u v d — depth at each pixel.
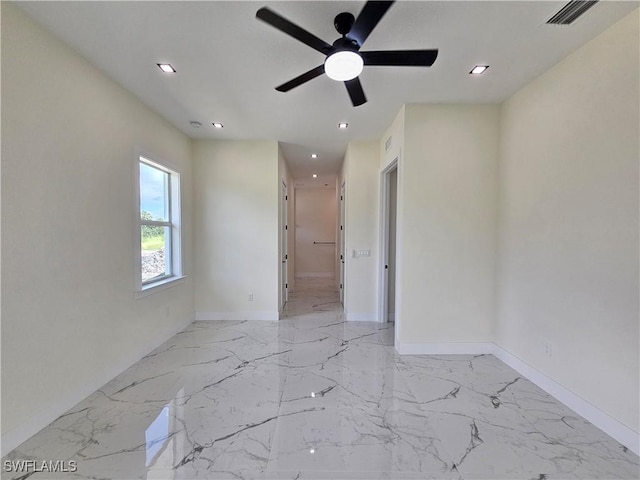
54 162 2.02
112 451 1.74
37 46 1.88
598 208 2.00
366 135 4.06
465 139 3.08
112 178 2.59
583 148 2.10
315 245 8.80
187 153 4.09
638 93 1.76
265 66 2.36
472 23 1.86
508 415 2.11
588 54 2.05
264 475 1.58
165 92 2.80
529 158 2.64
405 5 1.71
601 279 1.98
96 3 1.71
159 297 3.38
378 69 2.39
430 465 1.65
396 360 3.02
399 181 3.24
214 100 2.96
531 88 2.60
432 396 2.35
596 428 1.98
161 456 1.71
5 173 1.71
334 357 3.10
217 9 1.76
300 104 3.04
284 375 2.69
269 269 4.36
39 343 1.92
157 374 2.70
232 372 2.74
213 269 4.34
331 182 7.64
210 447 1.78
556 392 2.33
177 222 3.87
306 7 1.74
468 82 2.61
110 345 2.57
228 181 4.29
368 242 4.41
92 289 2.36
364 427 1.97
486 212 3.12
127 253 2.79
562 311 2.29
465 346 3.18
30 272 1.85
